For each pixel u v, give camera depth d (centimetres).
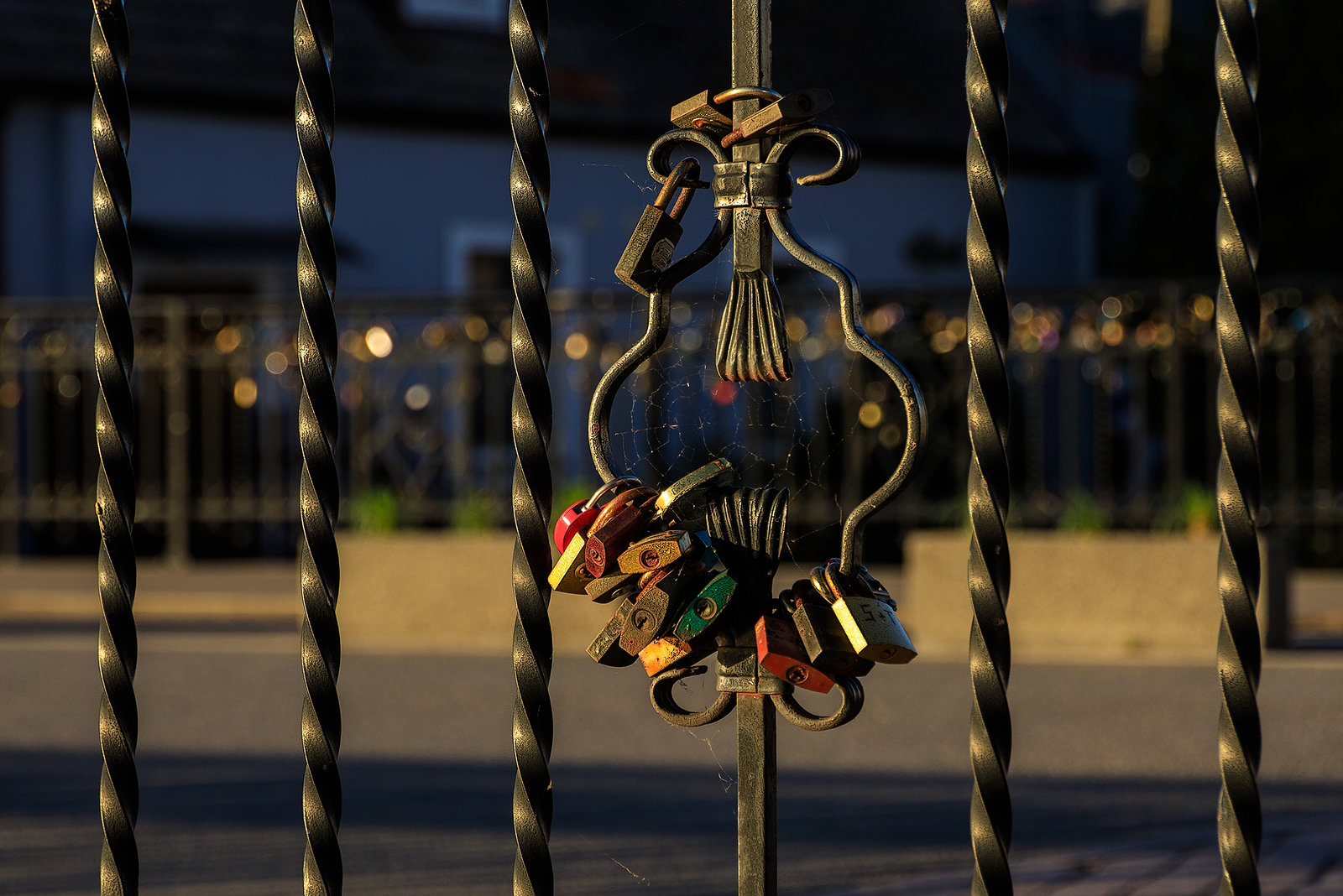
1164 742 607
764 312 175
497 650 865
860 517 170
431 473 1377
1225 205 155
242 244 1436
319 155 187
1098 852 443
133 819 198
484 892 418
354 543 909
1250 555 155
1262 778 545
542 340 181
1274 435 1369
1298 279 1356
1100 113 2019
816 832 479
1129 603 813
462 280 1577
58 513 1355
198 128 1449
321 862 188
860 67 1892
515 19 181
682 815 507
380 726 666
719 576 175
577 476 1332
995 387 164
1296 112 1480
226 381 1383
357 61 1551
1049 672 755
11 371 1340
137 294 1441
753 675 177
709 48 1789
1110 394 1280
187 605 1073
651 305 179
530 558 182
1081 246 1953
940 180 1838
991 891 166
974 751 166
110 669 197
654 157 182
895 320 1328
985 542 165
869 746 608
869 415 1317
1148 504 1227
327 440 188
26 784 563
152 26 1465
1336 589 1085
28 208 1385
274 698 735
